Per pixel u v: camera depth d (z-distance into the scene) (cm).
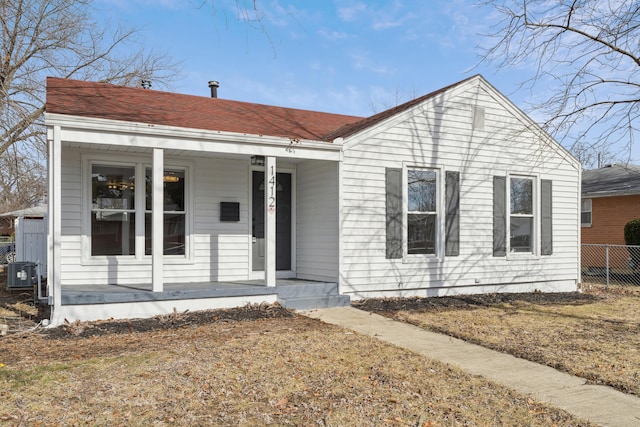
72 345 626
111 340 653
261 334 692
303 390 462
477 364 571
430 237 1091
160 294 803
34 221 1316
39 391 448
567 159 1287
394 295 1038
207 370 515
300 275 1089
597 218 2022
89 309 756
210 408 415
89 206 906
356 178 991
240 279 1034
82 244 897
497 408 430
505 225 1184
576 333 739
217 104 1203
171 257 975
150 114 953
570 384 503
